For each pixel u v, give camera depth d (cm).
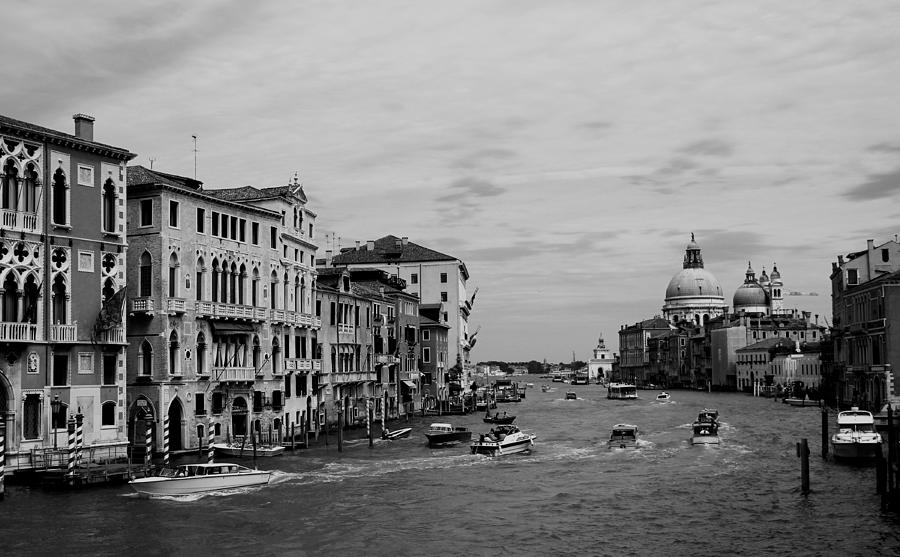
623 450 6562
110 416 4938
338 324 8000
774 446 6694
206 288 5862
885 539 3569
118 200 5028
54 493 4291
